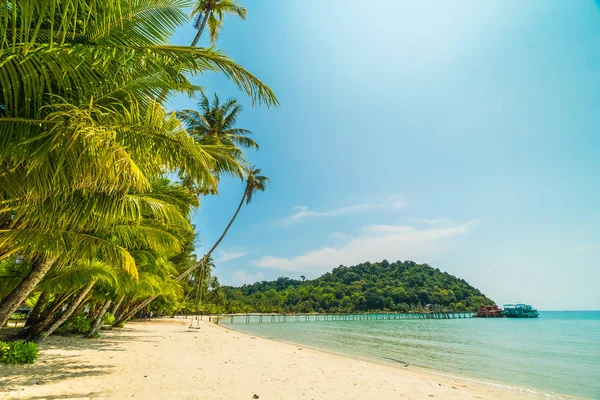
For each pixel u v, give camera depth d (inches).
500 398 340.8
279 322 2819.9
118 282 411.2
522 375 522.6
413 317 4215.1
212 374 343.0
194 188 442.0
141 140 154.3
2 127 125.6
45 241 205.6
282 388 304.0
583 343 1123.9
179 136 156.9
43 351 389.7
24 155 124.6
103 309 594.9
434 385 382.3
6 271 295.0
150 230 294.7
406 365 575.5
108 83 153.2
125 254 243.1
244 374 359.3
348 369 460.4
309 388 314.0
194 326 1283.2
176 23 148.7
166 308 1333.7
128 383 271.1
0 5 89.4
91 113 145.8
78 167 132.2
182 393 253.9
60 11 116.9
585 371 565.9
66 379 265.9
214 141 703.7
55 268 296.4
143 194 276.2
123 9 128.4
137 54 125.4
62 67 117.4
